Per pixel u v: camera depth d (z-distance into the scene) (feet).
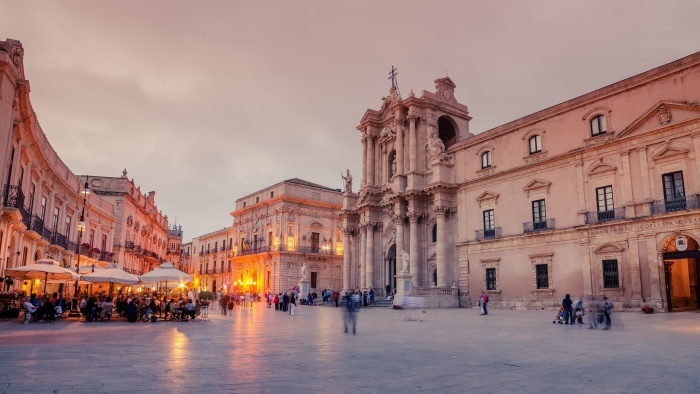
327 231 232.53
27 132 83.87
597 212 101.35
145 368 29.73
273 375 27.89
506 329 62.08
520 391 24.14
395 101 162.61
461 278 132.36
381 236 171.12
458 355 37.24
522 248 116.57
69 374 27.35
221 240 291.79
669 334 53.21
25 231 90.89
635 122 96.02
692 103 87.66
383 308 131.44
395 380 26.78
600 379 27.43
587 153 104.78
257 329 61.98
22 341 44.42
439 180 139.64
